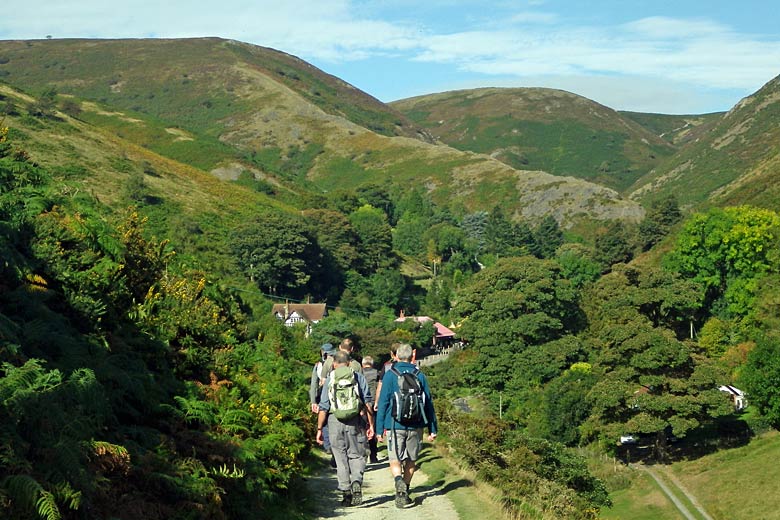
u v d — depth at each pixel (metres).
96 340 10.47
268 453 10.43
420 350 79.00
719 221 60.22
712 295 61.19
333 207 129.38
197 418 10.15
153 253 16.16
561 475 17.53
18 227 11.34
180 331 14.46
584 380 44.03
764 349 40.84
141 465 7.61
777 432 39.84
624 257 94.06
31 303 9.43
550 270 54.47
